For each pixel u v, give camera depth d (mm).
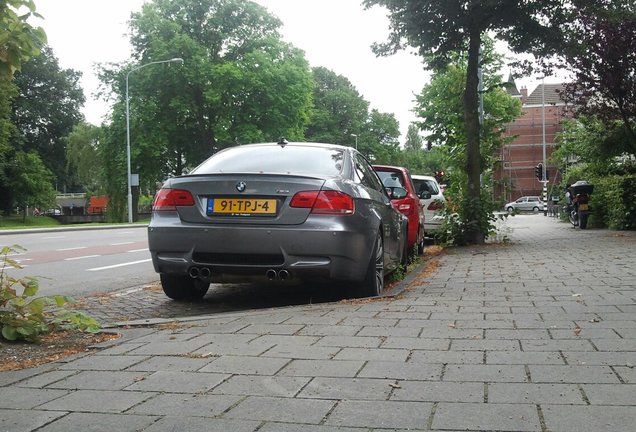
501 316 4906
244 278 5871
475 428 2516
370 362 3537
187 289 6809
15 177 63719
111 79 48219
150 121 46719
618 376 3178
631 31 15258
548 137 75125
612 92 16656
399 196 8594
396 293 6359
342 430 2525
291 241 5664
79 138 68375
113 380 3268
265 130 47844
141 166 48719
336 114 77500
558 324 4539
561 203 28719
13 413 2779
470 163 14273
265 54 47625
